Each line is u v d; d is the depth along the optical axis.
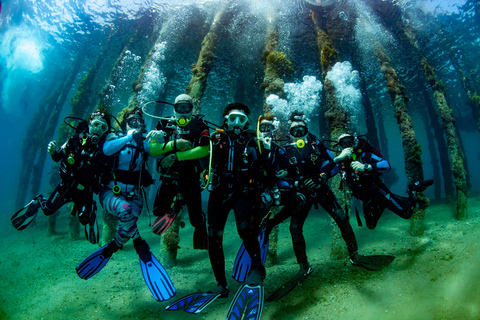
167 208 2.96
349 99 6.89
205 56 6.72
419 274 3.02
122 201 2.76
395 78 7.43
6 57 14.23
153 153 2.79
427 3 8.77
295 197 3.15
